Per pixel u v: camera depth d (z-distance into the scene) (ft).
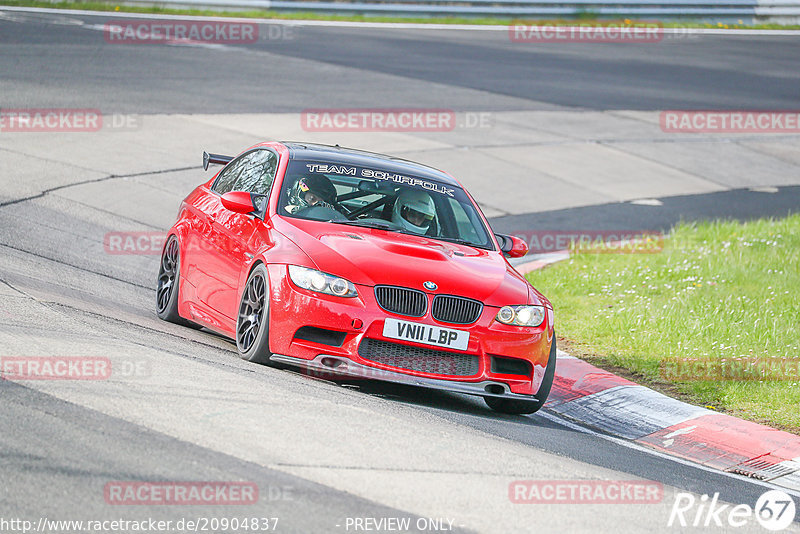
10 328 40.86
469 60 183.11
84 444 29.07
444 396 47.06
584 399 50.14
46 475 26.61
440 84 158.92
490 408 46.96
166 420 32.22
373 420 36.65
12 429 29.40
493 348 43.01
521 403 45.65
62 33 162.81
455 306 42.96
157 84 134.41
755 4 254.88
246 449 30.73
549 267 81.30
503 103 151.74
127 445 29.50
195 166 100.94
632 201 113.19
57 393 33.27
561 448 39.47
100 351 39.68
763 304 67.15
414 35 205.67
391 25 216.95
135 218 82.17
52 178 88.63
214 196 54.49
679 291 71.67
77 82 129.08
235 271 46.96
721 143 146.10
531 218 101.14
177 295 53.36
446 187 52.70
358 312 41.73
